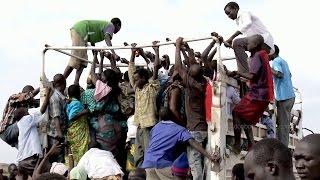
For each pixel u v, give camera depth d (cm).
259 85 727
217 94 685
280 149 238
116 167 780
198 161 694
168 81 803
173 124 709
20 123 857
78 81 953
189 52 794
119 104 868
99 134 847
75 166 838
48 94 863
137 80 809
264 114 841
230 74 722
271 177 234
